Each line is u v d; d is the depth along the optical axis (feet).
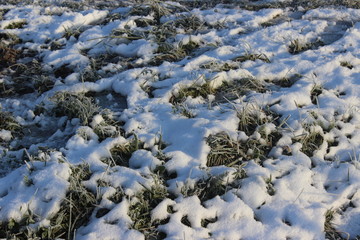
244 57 17.21
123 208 10.77
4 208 10.62
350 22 20.80
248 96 14.89
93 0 24.12
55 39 19.72
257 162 12.46
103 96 15.72
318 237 10.68
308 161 12.53
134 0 24.36
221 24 20.43
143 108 14.33
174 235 10.36
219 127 13.08
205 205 11.14
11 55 18.37
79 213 10.85
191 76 15.62
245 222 10.81
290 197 11.52
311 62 16.78
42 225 10.37
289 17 21.62
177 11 22.21
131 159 12.41
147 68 16.31
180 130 13.24
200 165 12.10
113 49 18.63
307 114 13.84
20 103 15.61
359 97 15.07
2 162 12.81
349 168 12.35
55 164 11.70
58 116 14.99
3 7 22.62
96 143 13.00
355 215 11.50
